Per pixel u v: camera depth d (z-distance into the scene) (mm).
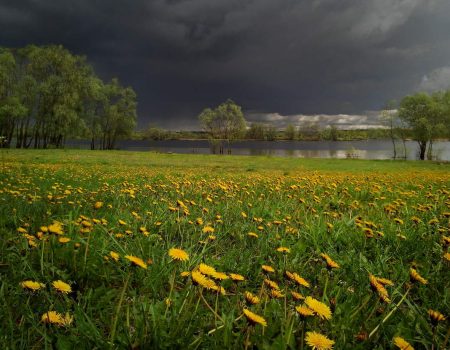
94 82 61562
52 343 1549
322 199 6867
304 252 3383
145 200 5895
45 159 25781
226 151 100750
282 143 184875
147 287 2309
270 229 4102
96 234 3154
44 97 57344
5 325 1614
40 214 4145
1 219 3604
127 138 79688
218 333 1618
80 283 2326
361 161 45625
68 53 58031
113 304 2010
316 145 165375
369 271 2822
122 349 1461
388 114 66750
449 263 2965
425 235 3992
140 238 3330
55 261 2490
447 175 15891
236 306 1954
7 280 2096
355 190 8258
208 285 1657
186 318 1712
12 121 55062
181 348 1504
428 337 1837
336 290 2377
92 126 68000
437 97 68312
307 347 1511
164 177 11781
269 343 1576
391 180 11867
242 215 4816
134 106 76625
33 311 1858
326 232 3980
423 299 2277
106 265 2576
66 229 3287
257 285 2656
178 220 3930
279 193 7305
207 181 10047
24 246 2680
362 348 1581
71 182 8938
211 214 4879
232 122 82062
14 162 19547
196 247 3502
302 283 1936
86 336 1490
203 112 81562
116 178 10805
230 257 3088
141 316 1743
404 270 2787
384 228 4172
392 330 1834
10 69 54344
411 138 66562
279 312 1898
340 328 1739
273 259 3268
